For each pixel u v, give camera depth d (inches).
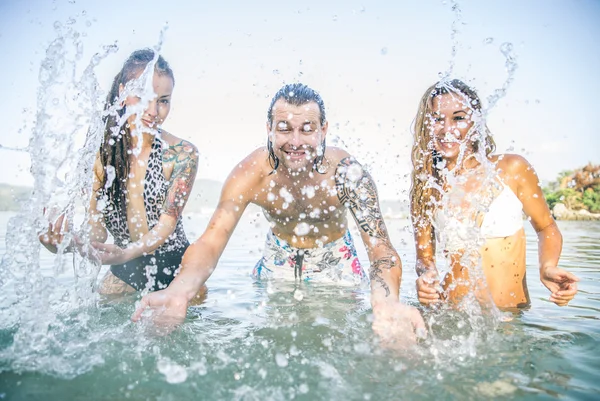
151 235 100.7
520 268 94.9
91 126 87.1
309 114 88.4
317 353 62.2
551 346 66.4
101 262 91.7
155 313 75.2
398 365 58.5
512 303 93.0
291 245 118.3
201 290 100.8
